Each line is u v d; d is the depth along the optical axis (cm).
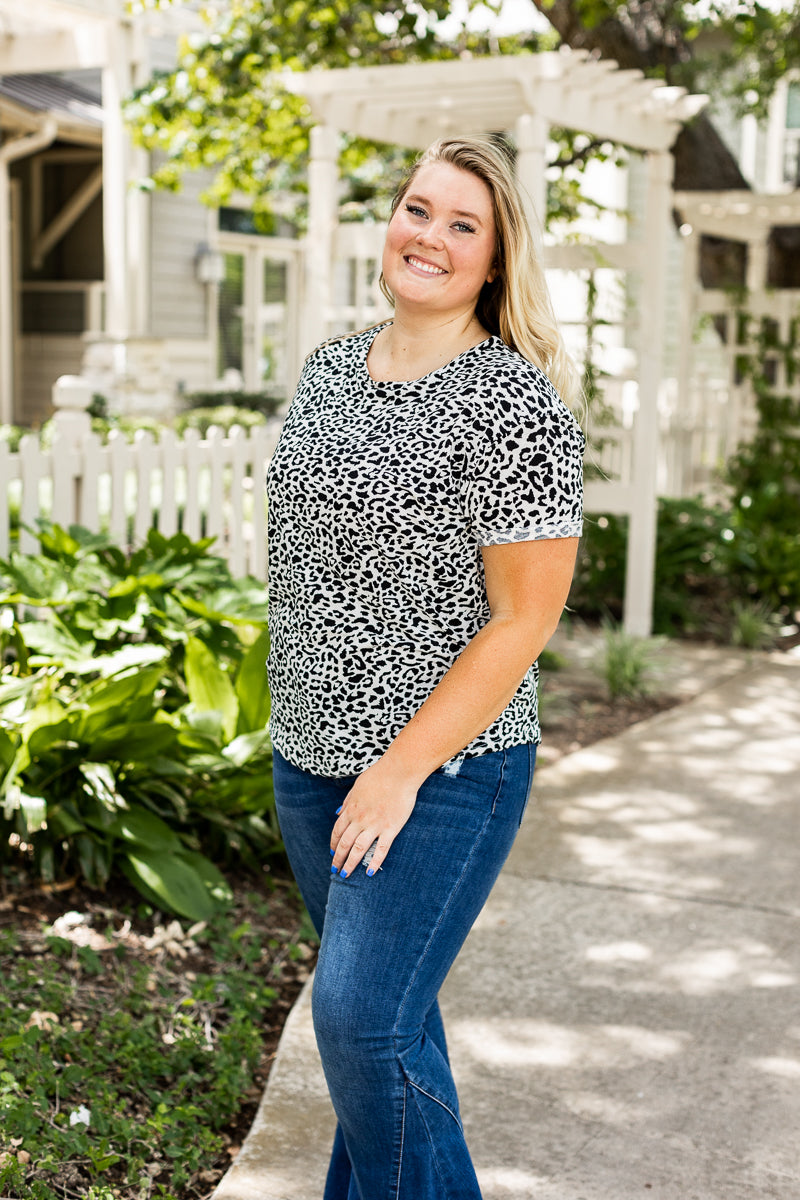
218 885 366
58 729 348
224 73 900
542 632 187
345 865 187
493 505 184
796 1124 273
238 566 595
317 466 191
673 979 339
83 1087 270
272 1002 328
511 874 408
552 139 986
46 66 1248
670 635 777
